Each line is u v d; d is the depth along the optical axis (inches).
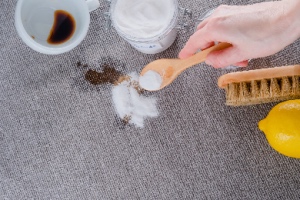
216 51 19.4
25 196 23.9
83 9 22.0
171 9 20.8
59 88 23.9
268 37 18.1
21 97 23.9
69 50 22.6
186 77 23.5
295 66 20.8
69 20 22.4
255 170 23.1
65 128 23.8
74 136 23.8
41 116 23.9
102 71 23.8
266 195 23.0
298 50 23.0
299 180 22.8
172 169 23.4
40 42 22.3
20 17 21.6
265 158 23.1
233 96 21.5
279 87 21.2
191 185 23.3
